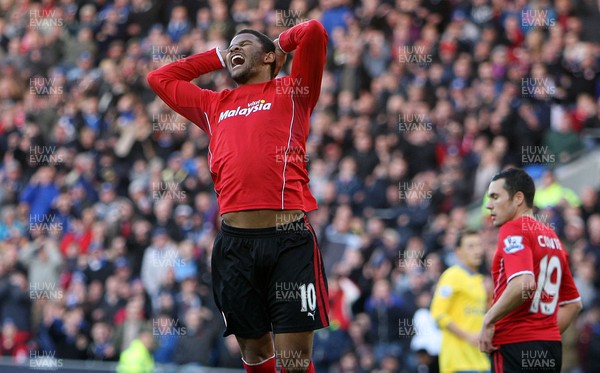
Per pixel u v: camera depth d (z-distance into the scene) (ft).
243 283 23.99
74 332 55.62
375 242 54.90
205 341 51.29
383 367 48.80
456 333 40.45
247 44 24.44
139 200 62.95
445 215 56.08
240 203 23.67
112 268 58.29
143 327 53.72
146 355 51.44
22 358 54.60
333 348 50.62
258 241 23.72
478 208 59.31
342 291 52.42
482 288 41.45
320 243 56.70
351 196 59.52
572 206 56.59
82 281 57.88
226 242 24.07
